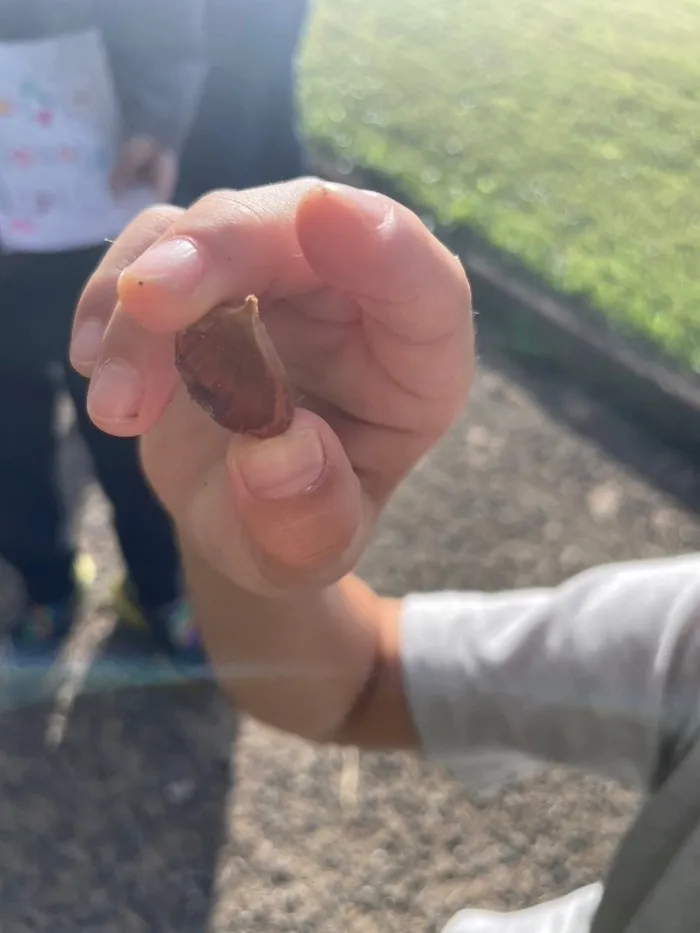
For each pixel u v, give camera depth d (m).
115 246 0.15
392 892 0.39
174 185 0.39
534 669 0.21
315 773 0.42
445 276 0.15
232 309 0.13
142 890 0.39
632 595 0.21
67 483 0.55
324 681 0.22
